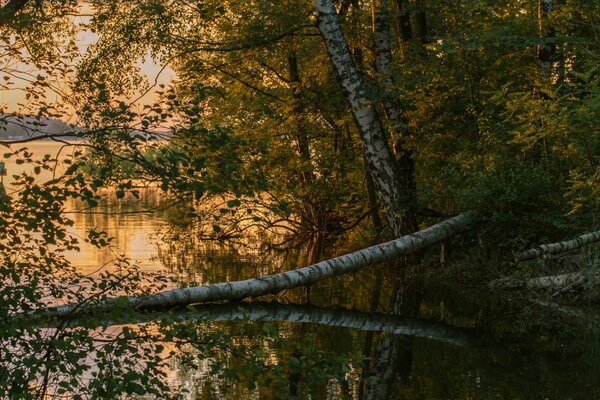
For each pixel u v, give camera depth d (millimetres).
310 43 21219
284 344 7543
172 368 8766
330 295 14273
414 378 8492
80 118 7664
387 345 10172
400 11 17984
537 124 15875
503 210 15844
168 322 7531
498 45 16266
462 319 12125
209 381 8211
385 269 17250
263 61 20000
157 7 16703
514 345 10258
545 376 8617
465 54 17922
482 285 15266
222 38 18641
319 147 22062
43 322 7484
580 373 8766
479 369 8914
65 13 11375
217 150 7691
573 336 10859
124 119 7434
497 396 7711
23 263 7578
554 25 17328
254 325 11328
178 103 7594
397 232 17172
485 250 16062
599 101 13984
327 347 9961
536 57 17812
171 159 7418
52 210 7328
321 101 21594
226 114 20328
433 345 10211
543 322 11867
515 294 14352
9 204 7254
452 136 17547
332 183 21703
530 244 15719
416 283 15648
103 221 26625
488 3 17453
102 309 8203
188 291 12688
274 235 23734
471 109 17203
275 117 21062
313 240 22422
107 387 6699
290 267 17297
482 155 16641
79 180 7324
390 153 17094
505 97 17172
